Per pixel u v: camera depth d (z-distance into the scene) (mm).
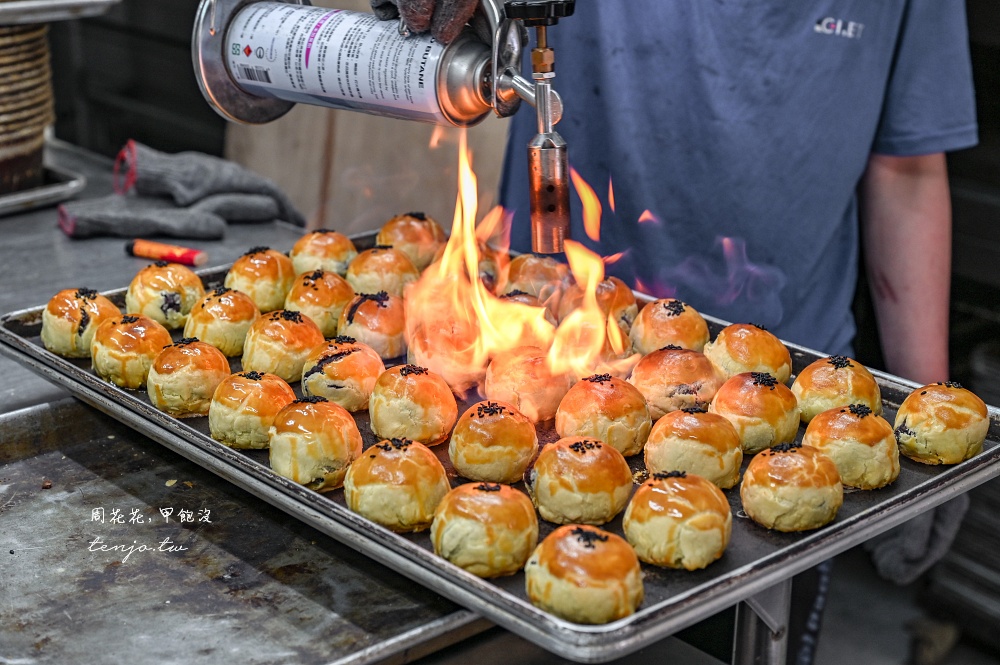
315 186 3213
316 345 1582
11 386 1675
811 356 1572
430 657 1126
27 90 2400
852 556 3061
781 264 1990
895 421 1390
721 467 1273
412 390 1388
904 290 2010
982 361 2416
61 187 2500
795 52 1861
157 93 4137
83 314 1612
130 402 1388
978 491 2523
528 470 1288
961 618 2641
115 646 1070
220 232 2301
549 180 1238
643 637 929
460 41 1301
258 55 1430
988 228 2336
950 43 1877
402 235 1923
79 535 1271
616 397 1364
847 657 2660
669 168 1974
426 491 1186
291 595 1155
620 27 1928
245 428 1358
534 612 941
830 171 1948
